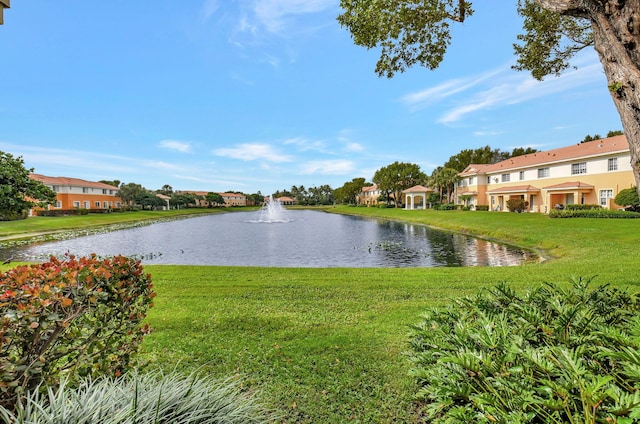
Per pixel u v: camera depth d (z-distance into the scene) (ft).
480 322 6.53
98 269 6.11
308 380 9.18
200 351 11.01
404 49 17.57
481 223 74.02
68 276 5.58
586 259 30.66
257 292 18.80
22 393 4.86
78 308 5.74
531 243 48.96
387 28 15.75
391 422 7.38
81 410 4.65
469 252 45.03
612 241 39.88
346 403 8.10
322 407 7.93
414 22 15.71
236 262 39.65
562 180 87.86
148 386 5.72
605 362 5.22
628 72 5.19
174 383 5.81
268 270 25.76
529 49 19.58
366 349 11.17
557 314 7.24
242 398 6.42
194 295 18.19
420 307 15.72
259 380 9.18
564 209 78.64
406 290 18.86
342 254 45.14
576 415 3.89
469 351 5.41
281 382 9.07
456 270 24.91
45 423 4.44
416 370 6.03
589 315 6.82
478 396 4.64
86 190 156.87
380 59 18.10
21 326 4.83
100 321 6.40
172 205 225.97
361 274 23.76
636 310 7.60
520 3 19.11
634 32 5.13
